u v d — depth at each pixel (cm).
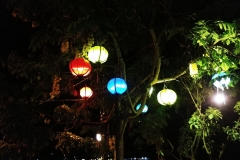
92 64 780
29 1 598
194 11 782
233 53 678
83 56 704
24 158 816
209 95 841
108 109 833
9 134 750
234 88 779
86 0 542
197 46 759
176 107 919
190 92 819
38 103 829
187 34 693
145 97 660
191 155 889
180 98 913
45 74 790
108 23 540
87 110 856
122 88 597
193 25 725
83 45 727
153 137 904
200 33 626
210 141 848
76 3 561
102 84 819
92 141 795
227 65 622
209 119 808
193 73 643
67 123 801
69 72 820
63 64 805
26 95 817
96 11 540
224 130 826
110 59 807
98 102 846
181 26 663
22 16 637
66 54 778
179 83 884
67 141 784
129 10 539
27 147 769
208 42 656
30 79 796
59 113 789
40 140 768
